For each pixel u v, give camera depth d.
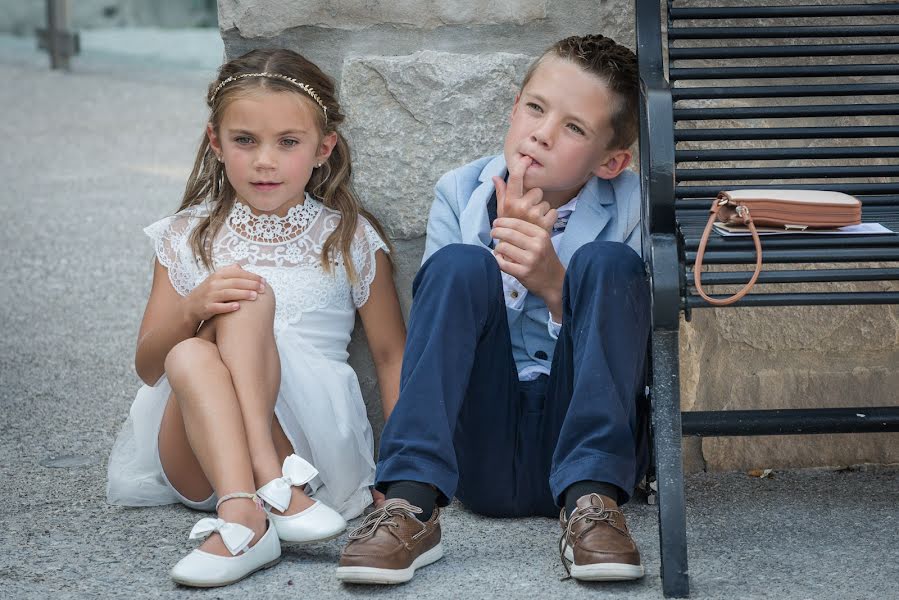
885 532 2.51
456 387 2.33
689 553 2.39
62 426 3.48
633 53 2.73
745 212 2.15
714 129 2.56
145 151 8.52
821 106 2.59
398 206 2.91
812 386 2.98
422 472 2.27
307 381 2.68
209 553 2.27
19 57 13.71
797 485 2.86
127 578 2.32
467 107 2.86
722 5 2.87
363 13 2.88
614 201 2.72
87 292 5.21
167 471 2.66
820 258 2.15
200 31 14.48
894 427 2.58
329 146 2.82
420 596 2.19
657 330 2.17
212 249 2.83
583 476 2.26
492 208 2.77
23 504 2.79
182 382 2.42
